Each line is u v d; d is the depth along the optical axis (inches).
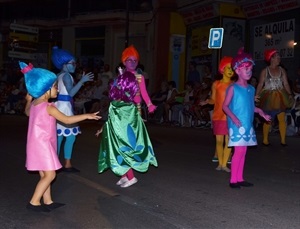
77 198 257.4
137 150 271.4
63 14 1179.9
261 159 383.6
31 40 1073.5
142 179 305.7
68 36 1157.1
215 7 760.3
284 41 699.4
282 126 454.9
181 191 274.1
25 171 331.0
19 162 364.8
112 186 286.4
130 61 306.7
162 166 350.3
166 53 893.2
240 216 224.4
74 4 1146.7
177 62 892.0
